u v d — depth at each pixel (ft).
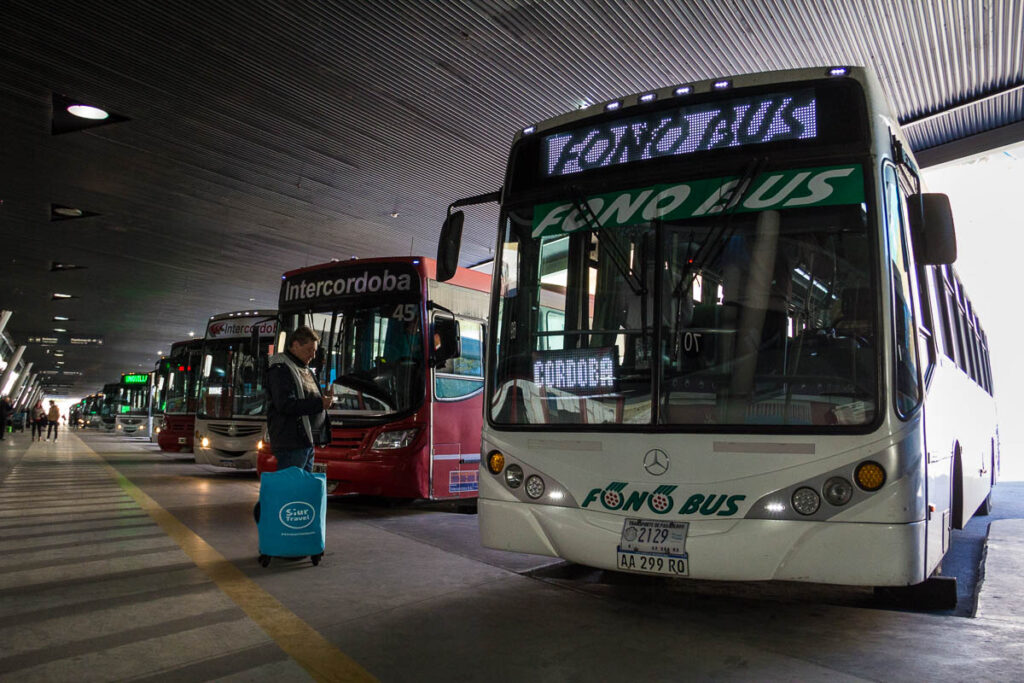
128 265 72.28
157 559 18.95
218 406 43.62
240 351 44.27
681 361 13.88
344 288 30.32
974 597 16.29
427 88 35.88
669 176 14.80
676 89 15.19
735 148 14.39
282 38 31.48
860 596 16.46
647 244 14.66
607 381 14.44
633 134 15.40
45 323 114.01
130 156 44.04
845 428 12.50
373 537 22.91
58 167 45.73
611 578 17.93
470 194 51.13
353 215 55.93
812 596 16.43
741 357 13.48
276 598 15.29
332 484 28.60
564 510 14.28
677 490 13.28
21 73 34.17
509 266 16.26
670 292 14.26
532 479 14.76
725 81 14.80
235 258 69.46
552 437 14.69
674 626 13.79
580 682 10.85
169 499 31.24
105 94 36.32
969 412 20.67
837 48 32.12
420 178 48.03
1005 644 12.71
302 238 62.44
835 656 12.06
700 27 30.53
